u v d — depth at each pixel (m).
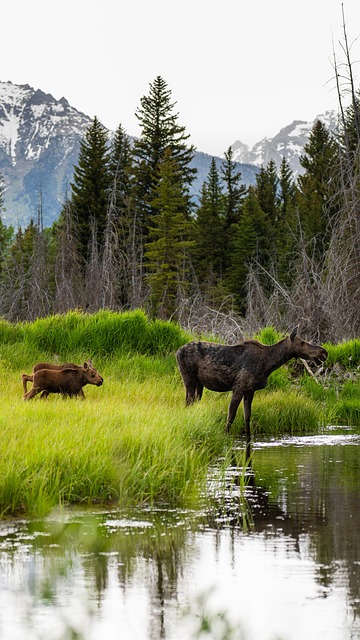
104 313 76.81
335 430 55.09
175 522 26.14
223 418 51.16
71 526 25.33
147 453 33.09
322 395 66.75
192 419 42.72
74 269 165.25
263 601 18.22
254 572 20.45
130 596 18.47
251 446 45.62
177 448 34.44
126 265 186.62
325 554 22.17
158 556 21.91
